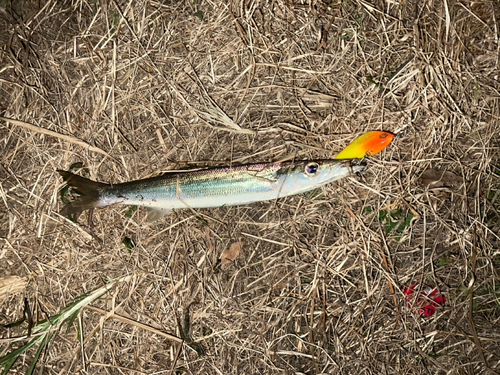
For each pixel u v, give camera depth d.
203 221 0.44
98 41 0.47
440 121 0.43
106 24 0.46
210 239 0.45
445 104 0.42
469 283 0.42
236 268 0.45
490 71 0.42
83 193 0.42
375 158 0.43
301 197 0.44
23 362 0.45
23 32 0.47
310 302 0.44
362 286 0.44
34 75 0.46
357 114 0.44
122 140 0.45
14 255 0.46
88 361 0.43
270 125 0.45
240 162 0.45
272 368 0.44
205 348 0.45
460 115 0.42
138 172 0.45
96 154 0.46
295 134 0.44
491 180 0.43
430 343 0.43
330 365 0.44
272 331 0.44
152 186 0.41
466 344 0.43
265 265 0.45
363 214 0.44
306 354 0.43
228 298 0.45
